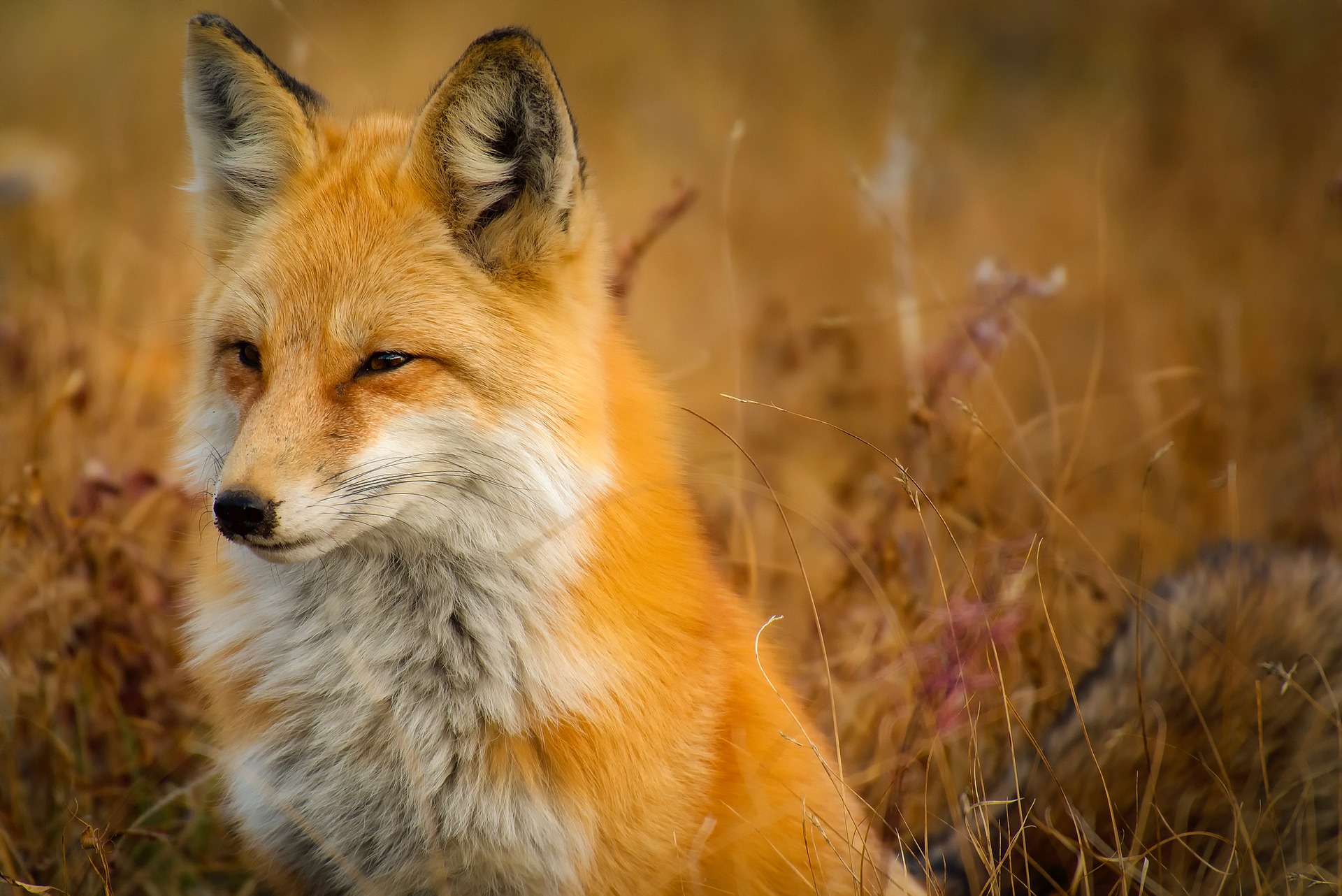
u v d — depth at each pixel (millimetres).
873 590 8797
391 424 6199
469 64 6355
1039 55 23969
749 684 6871
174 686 8328
